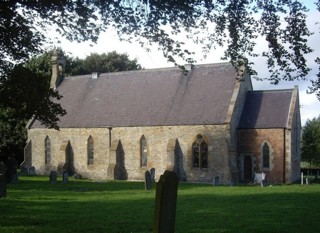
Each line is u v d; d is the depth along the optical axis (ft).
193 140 147.33
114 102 171.73
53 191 101.24
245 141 146.41
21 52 51.39
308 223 52.11
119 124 160.97
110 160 160.25
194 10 45.27
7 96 51.65
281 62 46.44
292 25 45.11
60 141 175.83
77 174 168.35
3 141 194.70
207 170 144.66
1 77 51.44
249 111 150.92
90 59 266.98
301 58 45.65
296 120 153.69
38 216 59.26
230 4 45.80
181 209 66.18
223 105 147.64
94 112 171.94
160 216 37.83
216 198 82.38
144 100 165.48
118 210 66.08
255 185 127.44
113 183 132.67
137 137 157.79
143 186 119.75
